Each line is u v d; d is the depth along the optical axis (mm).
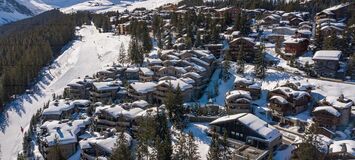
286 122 84375
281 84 98375
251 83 97000
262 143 70000
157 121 73312
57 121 85562
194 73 106500
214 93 103750
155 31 166875
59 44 194500
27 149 84188
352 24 140875
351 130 78375
